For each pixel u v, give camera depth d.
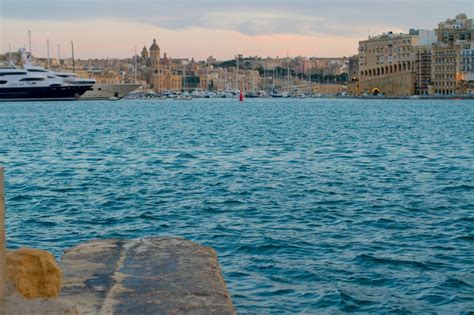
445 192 35.81
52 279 9.21
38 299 8.92
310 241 23.81
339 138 81.81
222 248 22.94
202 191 36.09
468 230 25.59
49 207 31.53
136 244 13.30
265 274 19.72
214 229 26.06
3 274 8.62
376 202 32.41
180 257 12.45
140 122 125.50
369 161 53.28
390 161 53.34
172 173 44.59
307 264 20.73
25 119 137.50
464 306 17.12
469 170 46.44
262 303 17.25
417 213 29.45
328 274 19.67
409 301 17.50
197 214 29.34
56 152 62.59
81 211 30.34
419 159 55.22
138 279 11.23
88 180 41.22
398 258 21.42
